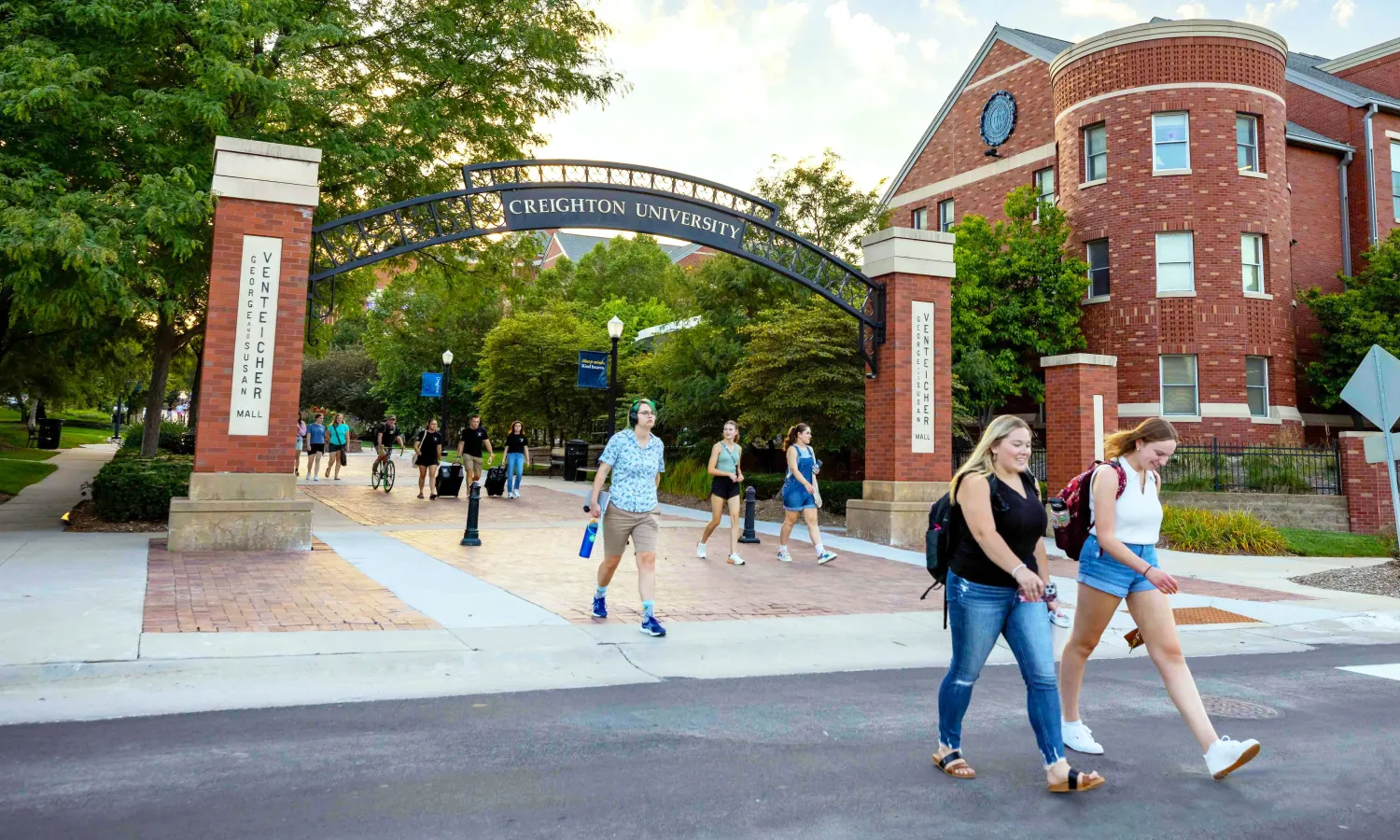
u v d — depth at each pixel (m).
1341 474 17.72
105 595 7.62
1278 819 3.86
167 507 13.00
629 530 7.37
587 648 6.74
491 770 4.23
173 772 4.07
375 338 50.06
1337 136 25.83
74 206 10.66
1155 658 4.57
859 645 7.45
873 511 14.73
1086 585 4.67
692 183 14.33
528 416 31.84
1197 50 22.16
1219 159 21.98
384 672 6.00
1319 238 24.88
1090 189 23.30
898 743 4.84
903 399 14.70
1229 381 21.59
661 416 23.69
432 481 19.53
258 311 10.97
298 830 3.46
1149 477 4.71
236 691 5.45
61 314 13.75
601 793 3.96
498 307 46.81
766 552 13.00
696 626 7.61
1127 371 22.28
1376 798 4.14
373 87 17.22
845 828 3.63
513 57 17.48
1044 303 22.30
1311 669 7.16
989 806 3.92
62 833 3.35
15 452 30.23
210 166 13.07
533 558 11.27
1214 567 13.38
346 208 17.52
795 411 18.28
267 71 14.47
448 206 18.17
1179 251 22.17
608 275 57.72
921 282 15.00
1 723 4.72
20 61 10.51
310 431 24.48
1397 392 10.55
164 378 18.50
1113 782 4.29
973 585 4.19
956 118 29.73
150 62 13.13
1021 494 4.20
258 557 10.26
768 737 4.89
